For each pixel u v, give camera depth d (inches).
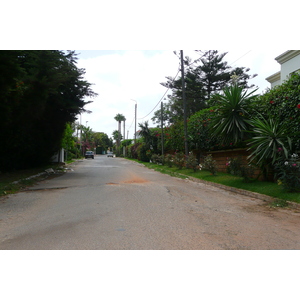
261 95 502.0
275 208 320.5
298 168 358.3
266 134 393.4
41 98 548.4
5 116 497.7
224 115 473.7
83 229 229.9
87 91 764.0
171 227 237.1
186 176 657.6
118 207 316.8
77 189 455.8
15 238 209.9
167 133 1040.8
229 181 501.0
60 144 957.8
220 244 198.1
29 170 751.1
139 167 1071.6
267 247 193.6
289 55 678.5
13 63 416.2
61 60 642.2
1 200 362.6
